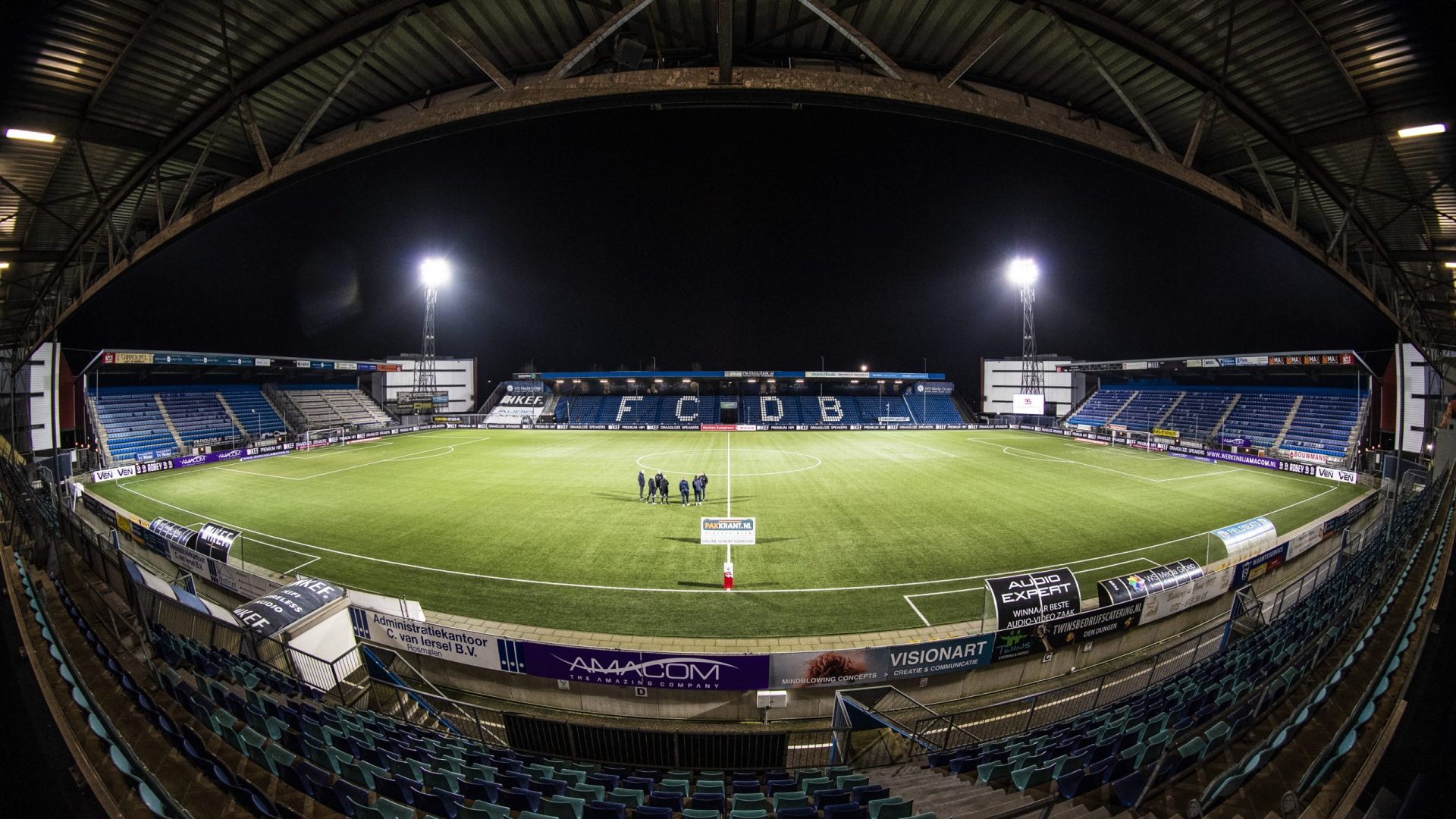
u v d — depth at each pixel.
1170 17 7.12
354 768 5.48
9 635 7.61
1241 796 4.45
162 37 7.38
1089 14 7.17
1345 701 5.88
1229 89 8.30
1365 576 11.40
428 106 9.54
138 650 8.69
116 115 8.84
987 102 7.40
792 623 11.62
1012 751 6.89
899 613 12.10
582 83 7.06
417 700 9.43
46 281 15.36
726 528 13.66
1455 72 7.01
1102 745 6.05
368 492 23.81
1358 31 6.84
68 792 4.69
